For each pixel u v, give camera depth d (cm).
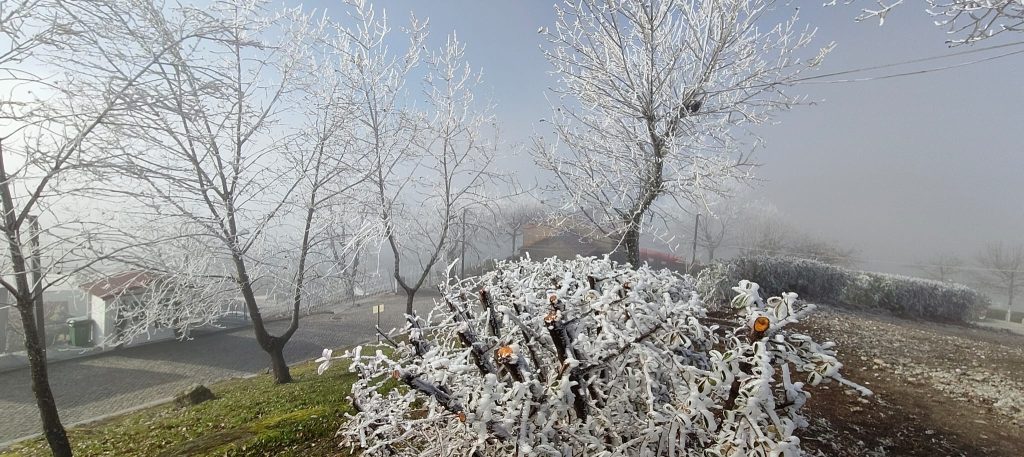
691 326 259
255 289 1124
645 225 810
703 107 778
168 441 671
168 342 1625
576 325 266
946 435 474
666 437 235
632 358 258
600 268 342
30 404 1085
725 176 736
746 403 218
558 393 223
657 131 755
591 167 808
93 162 707
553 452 210
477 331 291
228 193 929
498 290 339
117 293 1006
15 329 1508
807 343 236
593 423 246
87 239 696
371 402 305
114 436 755
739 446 217
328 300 1616
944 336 1014
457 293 317
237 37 888
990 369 721
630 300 251
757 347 221
